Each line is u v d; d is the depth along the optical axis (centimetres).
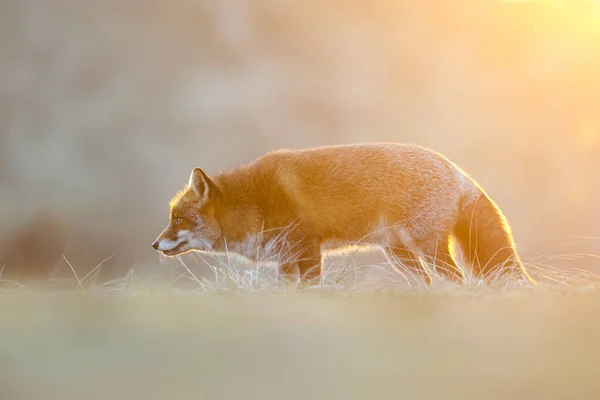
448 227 1869
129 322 819
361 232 1909
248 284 1509
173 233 2011
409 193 1864
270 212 1930
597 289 1280
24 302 1040
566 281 1753
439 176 1869
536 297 1092
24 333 731
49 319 843
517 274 1786
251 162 2038
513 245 1897
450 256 1866
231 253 2019
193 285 1595
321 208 1898
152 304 1009
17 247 5428
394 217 1878
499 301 1032
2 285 1627
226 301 1064
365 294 1184
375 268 1934
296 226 1903
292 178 1927
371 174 1886
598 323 775
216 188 1973
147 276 1777
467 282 1594
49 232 5666
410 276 1836
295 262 1897
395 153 1902
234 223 1962
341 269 1792
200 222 1991
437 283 1577
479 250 1880
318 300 1075
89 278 1786
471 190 1906
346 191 1892
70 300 1078
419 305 979
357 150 1928
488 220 1889
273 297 1162
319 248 1923
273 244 1923
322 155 1947
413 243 1869
